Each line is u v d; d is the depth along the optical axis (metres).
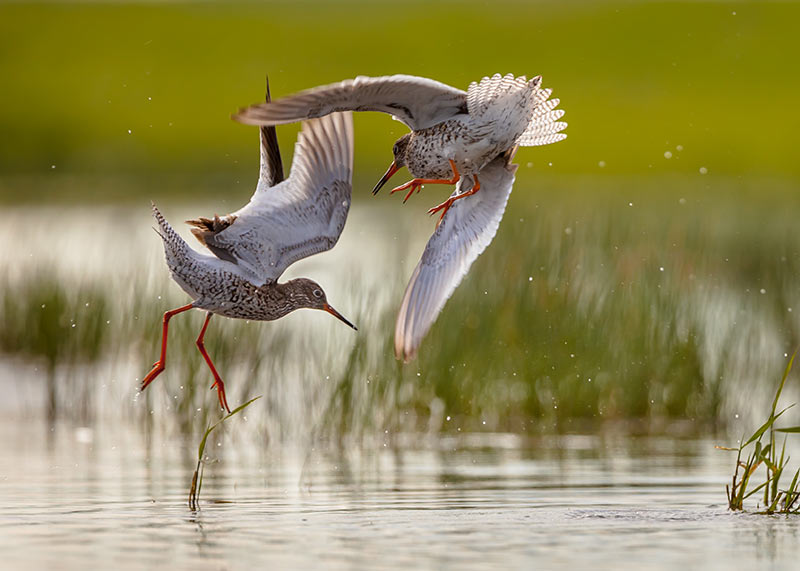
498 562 8.91
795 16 58.09
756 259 23.47
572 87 50.03
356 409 15.85
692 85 50.25
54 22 54.59
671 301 17.67
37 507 10.99
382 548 9.34
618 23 57.69
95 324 18.45
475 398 16.47
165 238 11.07
